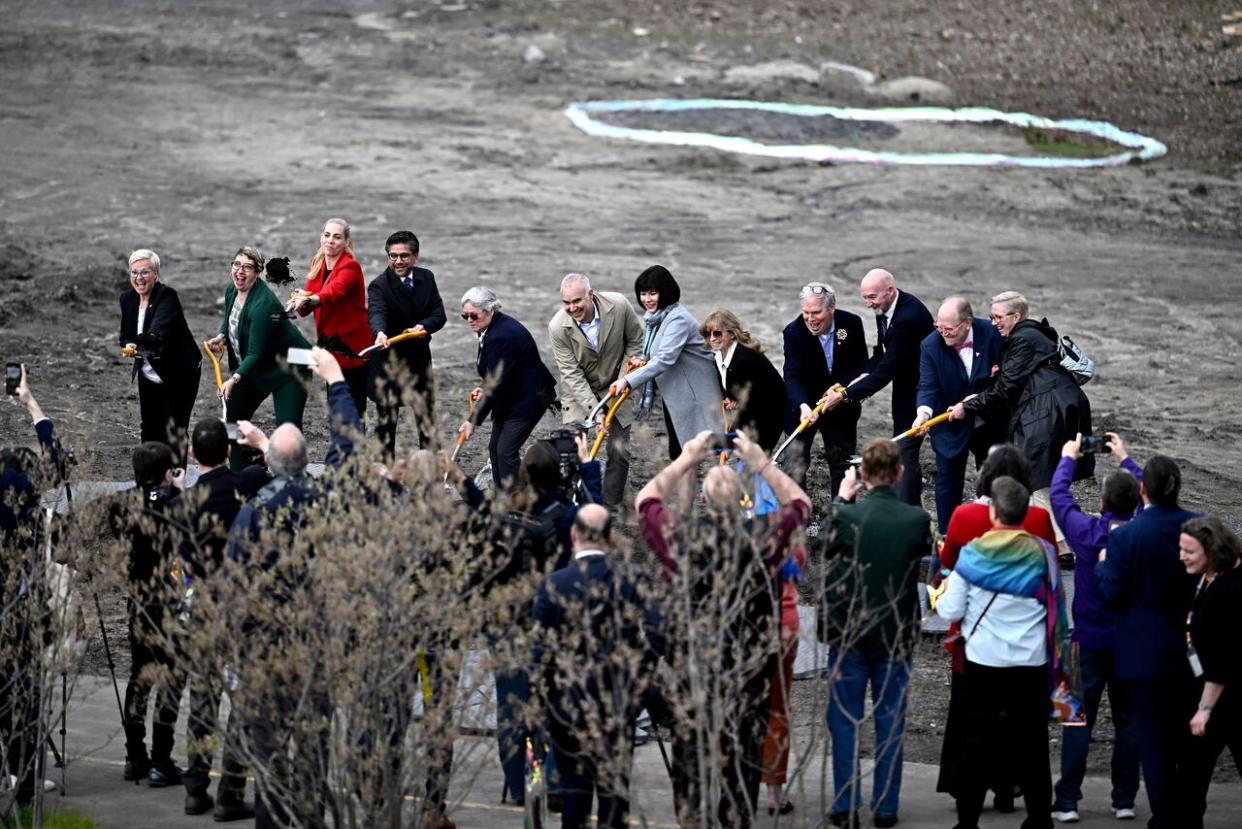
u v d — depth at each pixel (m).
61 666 22.22
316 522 19.73
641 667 20.81
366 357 38.03
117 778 25.36
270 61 117.12
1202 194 93.56
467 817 23.62
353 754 19.47
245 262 36.69
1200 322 66.44
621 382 32.84
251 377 37.19
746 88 114.44
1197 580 22.77
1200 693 22.97
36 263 68.06
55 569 22.95
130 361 54.00
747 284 71.62
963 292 71.19
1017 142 104.50
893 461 22.97
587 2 136.25
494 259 74.69
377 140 98.94
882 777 23.12
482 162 95.44
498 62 119.44
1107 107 111.06
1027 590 22.45
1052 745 28.27
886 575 22.59
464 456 43.75
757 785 21.83
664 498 21.33
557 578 20.70
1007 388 32.06
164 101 105.56
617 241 79.69
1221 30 123.38
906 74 118.81
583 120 106.19
